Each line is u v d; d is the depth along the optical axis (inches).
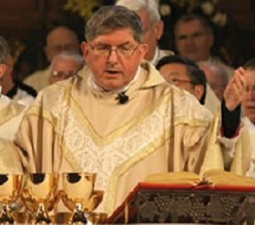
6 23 755.4
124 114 479.2
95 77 472.1
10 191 420.5
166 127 474.6
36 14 761.6
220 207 396.8
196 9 741.9
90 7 753.0
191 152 463.5
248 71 628.7
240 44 752.3
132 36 457.7
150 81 483.2
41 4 768.9
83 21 754.2
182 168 464.1
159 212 396.8
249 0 774.5
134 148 472.1
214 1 756.6
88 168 470.3
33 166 474.3
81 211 406.6
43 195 416.8
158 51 678.5
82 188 412.5
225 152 449.7
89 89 485.7
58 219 417.4
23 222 417.7
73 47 751.1
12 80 690.2
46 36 752.3
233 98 440.8
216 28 746.2
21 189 421.7
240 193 396.2
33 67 740.7
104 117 479.5
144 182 395.2
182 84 603.2
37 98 489.1
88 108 482.3
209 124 462.6
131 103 481.4
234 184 396.8
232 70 749.3
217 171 409.1
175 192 394.9
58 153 476.4
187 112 473.4
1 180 419.8
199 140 464.4
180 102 477.4
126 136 474.6
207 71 705.6
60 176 423.2
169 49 733.3
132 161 469.4
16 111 549.6
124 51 462.3
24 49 746.8
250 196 396.5
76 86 489.4
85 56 474.9
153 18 642.2
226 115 443.8
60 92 487.8
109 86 472.7
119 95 481.1
